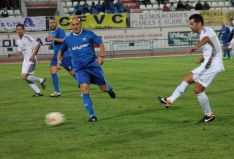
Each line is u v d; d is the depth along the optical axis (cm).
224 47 3469
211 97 1424
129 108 1259
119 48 4094
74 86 1870
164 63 2930
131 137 910
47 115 1102
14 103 1430
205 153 778
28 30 4009
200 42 1024
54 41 1554
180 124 1023
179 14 4344
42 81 1606
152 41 4141
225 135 903
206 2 4747
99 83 1198
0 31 3966
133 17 4291
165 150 805
